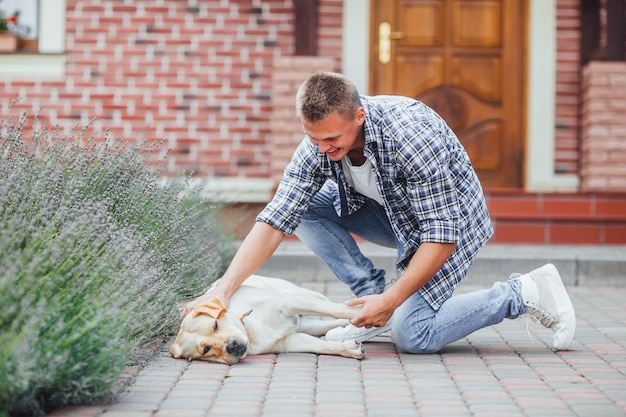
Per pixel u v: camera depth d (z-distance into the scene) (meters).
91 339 3.25
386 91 9.30
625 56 8.78
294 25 8.86
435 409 3.33
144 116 9.12
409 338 4.26
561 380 3.83
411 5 9.29
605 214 8.52
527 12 9.23
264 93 9.12
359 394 3.54
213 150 9.10
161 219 4.66
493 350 4.47
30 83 9.08
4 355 2.86
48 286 3.31
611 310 5.93
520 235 8.52
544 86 9.16
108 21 9.11
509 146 9.30
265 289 4.36
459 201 4.27
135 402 3.38
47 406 3.26
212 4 9.11
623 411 3.33
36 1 9.16
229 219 8.22
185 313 4.19
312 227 4.69
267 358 4.17
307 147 4.30
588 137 8.79
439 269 4.21
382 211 4.55
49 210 3.82
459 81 9.30
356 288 4.70
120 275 3.59
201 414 3.23
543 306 4.38
